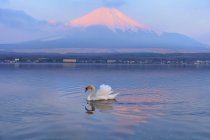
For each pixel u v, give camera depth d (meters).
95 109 20.31
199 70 72.94
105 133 14.43
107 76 48.03
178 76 50.25
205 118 17.55
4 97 25.23
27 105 21.59
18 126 15.64
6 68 76.56
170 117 17.78
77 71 62.47
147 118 17.48
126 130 14.98
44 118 17.48
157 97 25.44
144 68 82.25
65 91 29.03
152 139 13.55
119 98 24.95
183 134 14.33
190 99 24.42
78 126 15.68
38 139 13.54
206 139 13.60
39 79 41.91
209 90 30.05
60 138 13.70
